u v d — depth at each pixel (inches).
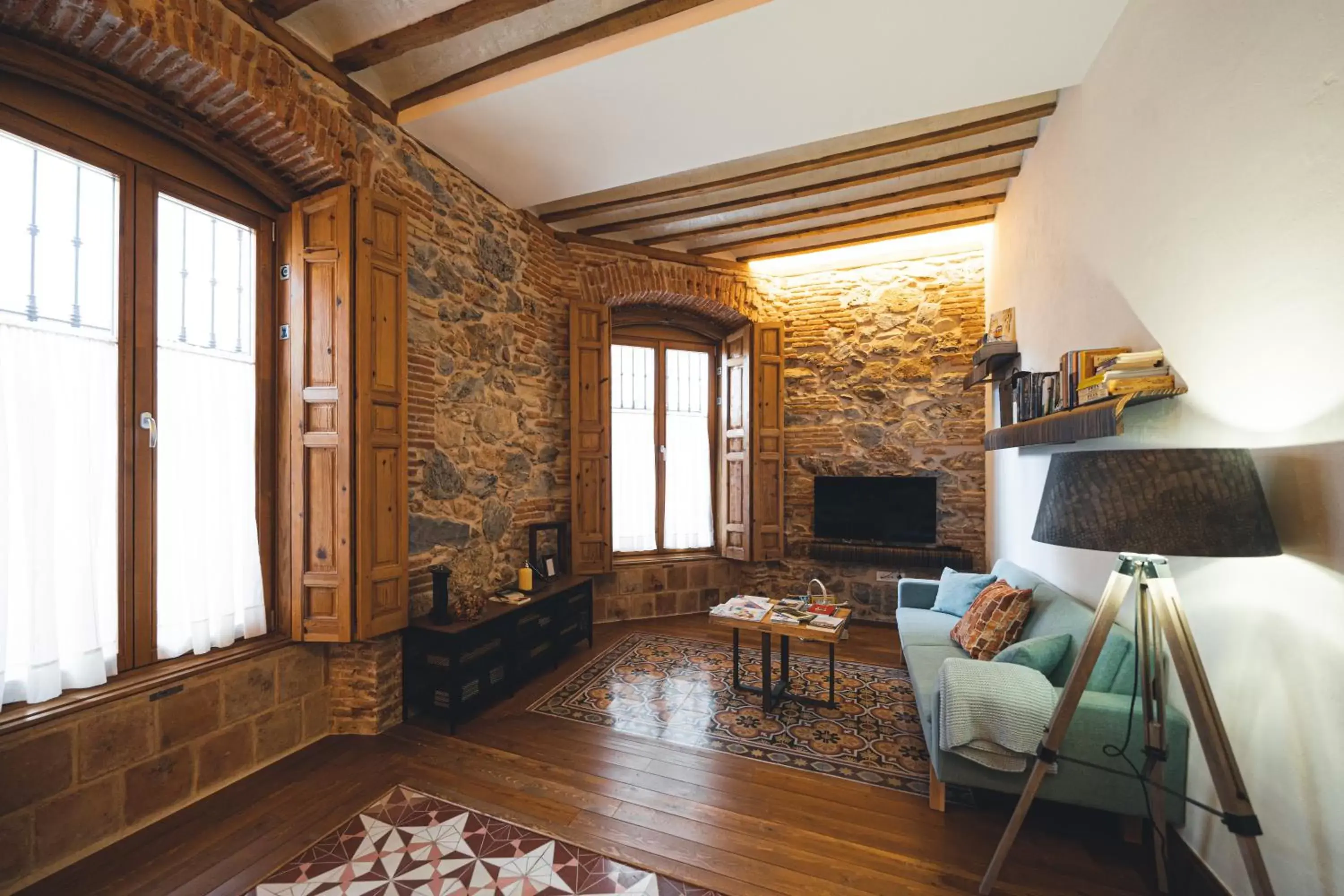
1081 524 62.1
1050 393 110.5
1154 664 73.0
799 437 218.1
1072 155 115.7
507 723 122.5
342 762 105.8
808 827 87.8
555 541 183.0
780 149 133.6
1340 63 51.5
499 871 77.7
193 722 93.0
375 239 114.0
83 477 83.1
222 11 87.7
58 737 77.3
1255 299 63.3
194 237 99.8
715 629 194.2
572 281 189.5
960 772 85.4
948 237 202.1
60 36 78.4
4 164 77.3
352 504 109.3
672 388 224.8
